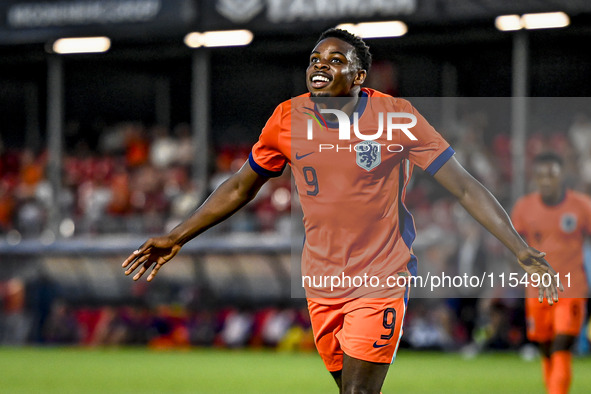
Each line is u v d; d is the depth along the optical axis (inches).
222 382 1152.2
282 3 1633.9
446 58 1951.3
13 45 1824.6
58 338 1771.7
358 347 465.4
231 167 2058.3
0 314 1796.3
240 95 2158.0
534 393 1023.0
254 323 1681.8
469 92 1964.8
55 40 1775.3
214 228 1755.7
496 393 1023.0
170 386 1109.1
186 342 1702.8
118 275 1752.0
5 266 1806.1
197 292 1716.3
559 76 1955.0
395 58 1957.4
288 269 1657.2
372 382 466.3
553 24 1556.3
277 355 1566.2
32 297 1784.0
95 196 1980.8
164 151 2068.2
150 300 1739.7
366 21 1587.1
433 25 1652.3
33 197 2017.7
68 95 2224.4
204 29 1684.3
